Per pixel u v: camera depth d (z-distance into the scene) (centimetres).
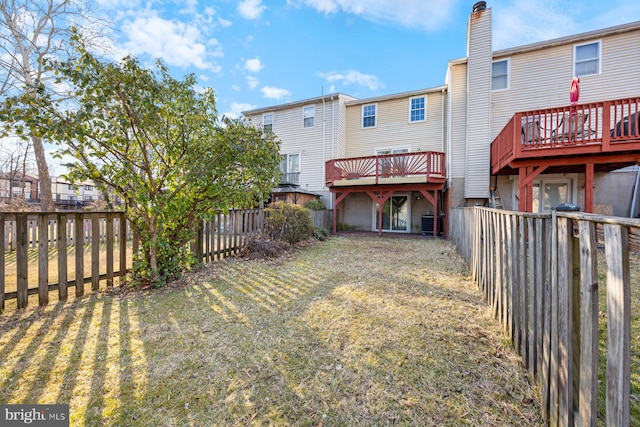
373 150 1390
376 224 1385
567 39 969
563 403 156
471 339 269
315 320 313
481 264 403
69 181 394
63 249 367
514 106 1040
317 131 1456
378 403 190
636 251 104
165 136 418
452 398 193
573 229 152
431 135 1278
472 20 1070
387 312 334
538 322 196
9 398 190
